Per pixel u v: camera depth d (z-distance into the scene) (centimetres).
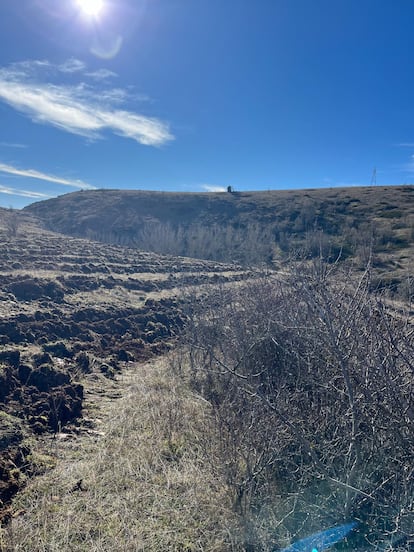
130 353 737
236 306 566
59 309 853
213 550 288
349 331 315
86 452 402
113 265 1528
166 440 419
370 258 356
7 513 311
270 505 316
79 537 294
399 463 289
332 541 285
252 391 372
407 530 266
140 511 321
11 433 402
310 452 305
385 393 283
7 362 545
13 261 1238
